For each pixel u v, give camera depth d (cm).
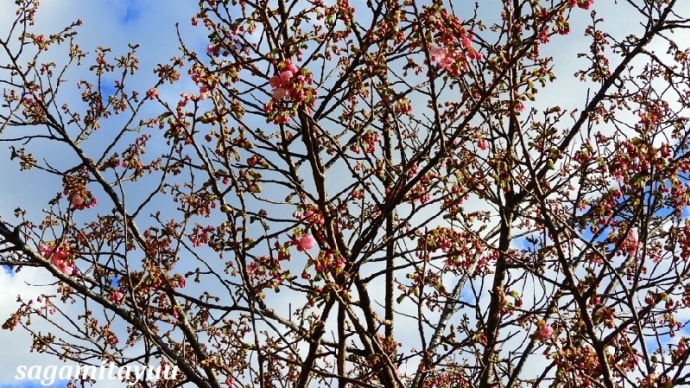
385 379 538
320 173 534
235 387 565
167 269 616
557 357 452
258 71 543
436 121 505
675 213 502
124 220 525
